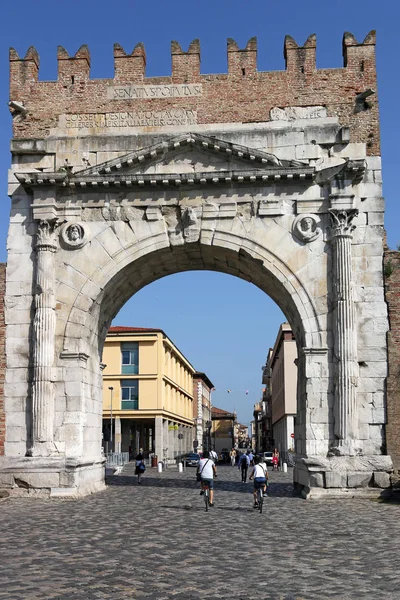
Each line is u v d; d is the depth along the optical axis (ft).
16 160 111.45
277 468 216.54
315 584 42.96
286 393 270.26
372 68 110.52
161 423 251.80
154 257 111.65
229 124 110.42
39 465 100.22
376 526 69.56
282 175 105.60
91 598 39.22
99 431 119.65
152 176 106.83
